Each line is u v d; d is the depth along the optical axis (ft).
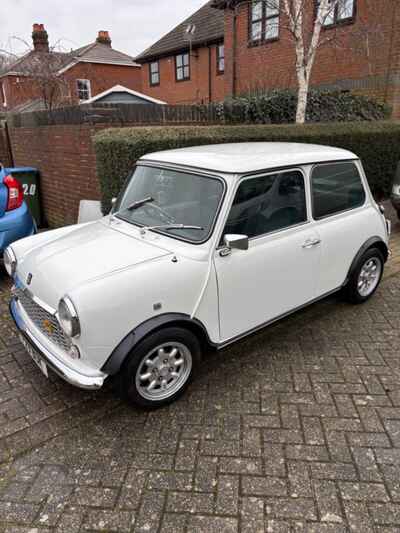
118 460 8.37
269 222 10.75
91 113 20.29
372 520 7.09
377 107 37.11
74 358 8.57
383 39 37.09
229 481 7.86
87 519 7.16
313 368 11.30
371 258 14.58
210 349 10.38
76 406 9.91
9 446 8.71
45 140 24.81
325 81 42.83
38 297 9.26
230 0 46.47
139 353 8.73
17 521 7.13
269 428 9.17
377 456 8.40
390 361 11.62
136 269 8.83
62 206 24.89
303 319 14.01
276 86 44.04
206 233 9.66
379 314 14.33
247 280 10.28
